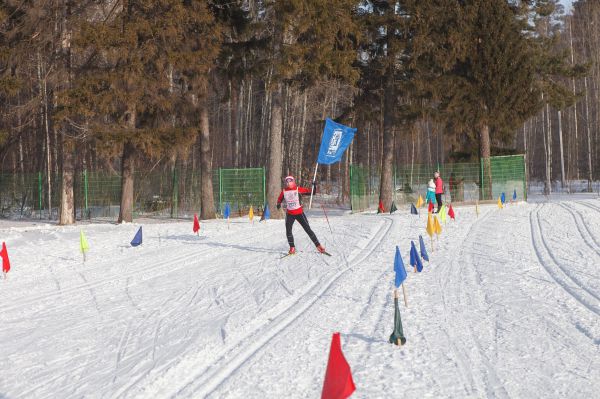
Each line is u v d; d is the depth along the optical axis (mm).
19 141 34594
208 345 6266
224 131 50781
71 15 22219
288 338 6480
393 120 26312
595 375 5137
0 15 21219
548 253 11953
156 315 7879
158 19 21266
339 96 38750
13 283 10539
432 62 25547
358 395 4750
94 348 6430
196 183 29156
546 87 29016
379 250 13062
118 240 16469
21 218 28734
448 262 11203
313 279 9914
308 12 21109
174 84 27500
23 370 5758
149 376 5379
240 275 10633
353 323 7055
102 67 22594
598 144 52938
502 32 26625
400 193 30359
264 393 4875
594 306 7582
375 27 24344
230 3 23859
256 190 27109
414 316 7309
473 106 26672
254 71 24281
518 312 7391
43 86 24531
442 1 24422
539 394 4727
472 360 5602
